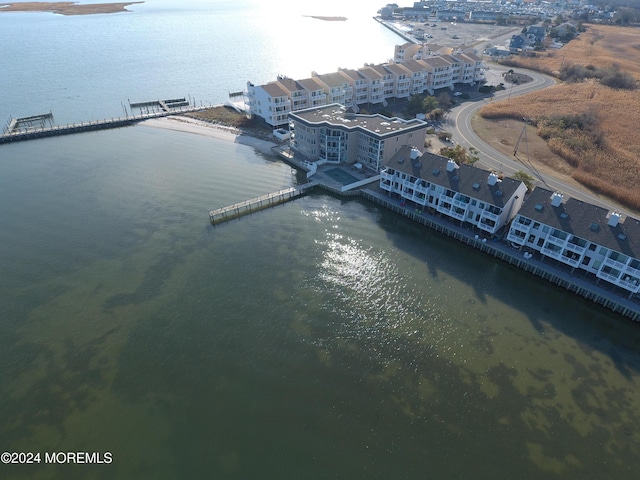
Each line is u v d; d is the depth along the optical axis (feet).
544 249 213.05
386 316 192.65
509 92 513.04
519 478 130.72
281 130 390.42
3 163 341.21
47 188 302.86
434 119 410.72
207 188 302.25
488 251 230.89
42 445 141.79
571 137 354.54
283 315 192.44
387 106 455.63
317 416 149.18
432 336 182.39
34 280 215.31
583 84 513.04
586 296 199.82
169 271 220.64
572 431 144.46
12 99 493.77
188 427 145.89
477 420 147.95
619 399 155.74
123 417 149.89
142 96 515.91
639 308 187.01
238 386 160.25
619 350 177.17
